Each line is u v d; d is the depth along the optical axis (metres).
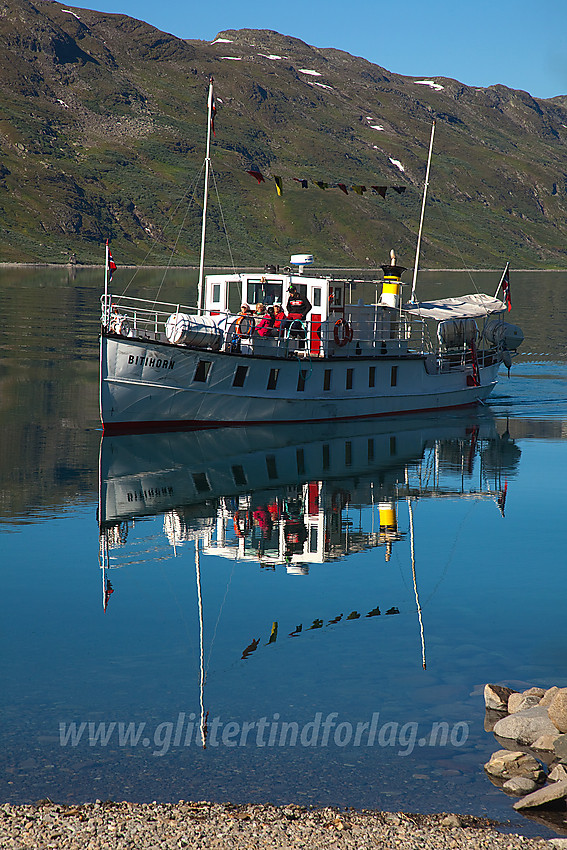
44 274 175.88
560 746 10.34
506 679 12.53
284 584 16.83
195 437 32.88
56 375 46.69
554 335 73.38
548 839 8.73
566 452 31.44
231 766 10.23
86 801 9.46
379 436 34.34
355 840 8.58
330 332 35.88
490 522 21.78
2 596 16.05
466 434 35.16
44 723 11.16
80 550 18.97
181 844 8.45
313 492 24.88
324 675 12.69
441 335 40.84
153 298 97.06
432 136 42.31
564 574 17.48
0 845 8.38
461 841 8.59
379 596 16.14
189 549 19.14
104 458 28.72
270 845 8.46
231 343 34.16
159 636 14.12
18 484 24.92
